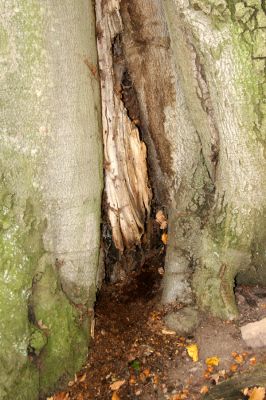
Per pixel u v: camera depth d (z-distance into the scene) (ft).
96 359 5.68
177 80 5.74
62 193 5.13
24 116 4.70
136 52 5.88
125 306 6.55
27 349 5.01
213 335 5.67
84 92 5.10
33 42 4.58
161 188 6.56
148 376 5.43
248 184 5.32
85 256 5.53
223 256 5.72
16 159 4.77
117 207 6.56
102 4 5.73
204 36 4.80
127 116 6.25
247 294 6.19
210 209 5.89
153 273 7.00
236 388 4.97
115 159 6.31
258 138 5.08
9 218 4.82
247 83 4.86
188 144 5.95
